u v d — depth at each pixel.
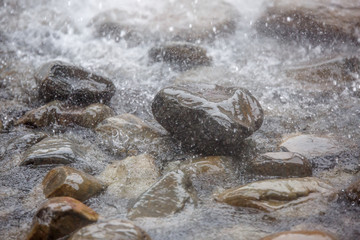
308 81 10.70
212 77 10.88
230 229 5.50
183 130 7.47
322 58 11.91
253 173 6.79
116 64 11.74
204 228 5.53
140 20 14.09
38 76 9.56
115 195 6.32
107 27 13.68
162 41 13.07
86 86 9.12
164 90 7.80
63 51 12.65
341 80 10.70
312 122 8.76
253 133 8.26
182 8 14.82
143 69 11.43
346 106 9.40
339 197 6.05
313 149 7.52
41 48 12.81
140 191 6.43
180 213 5.81
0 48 12.67
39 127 8.41
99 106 8.75
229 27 13.65
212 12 14.42
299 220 5.61
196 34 13.25
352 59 11.37
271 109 9.31
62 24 14.31
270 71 11.31
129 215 5.74
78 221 5.37
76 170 6.47
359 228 5.44
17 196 6.28
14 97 9.80
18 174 6.82
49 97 9.15
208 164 6.94
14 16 14.89
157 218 5.69
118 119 8.27
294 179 6.25
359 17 13.27
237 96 7.63
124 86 10.42
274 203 5.86
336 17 13.27
